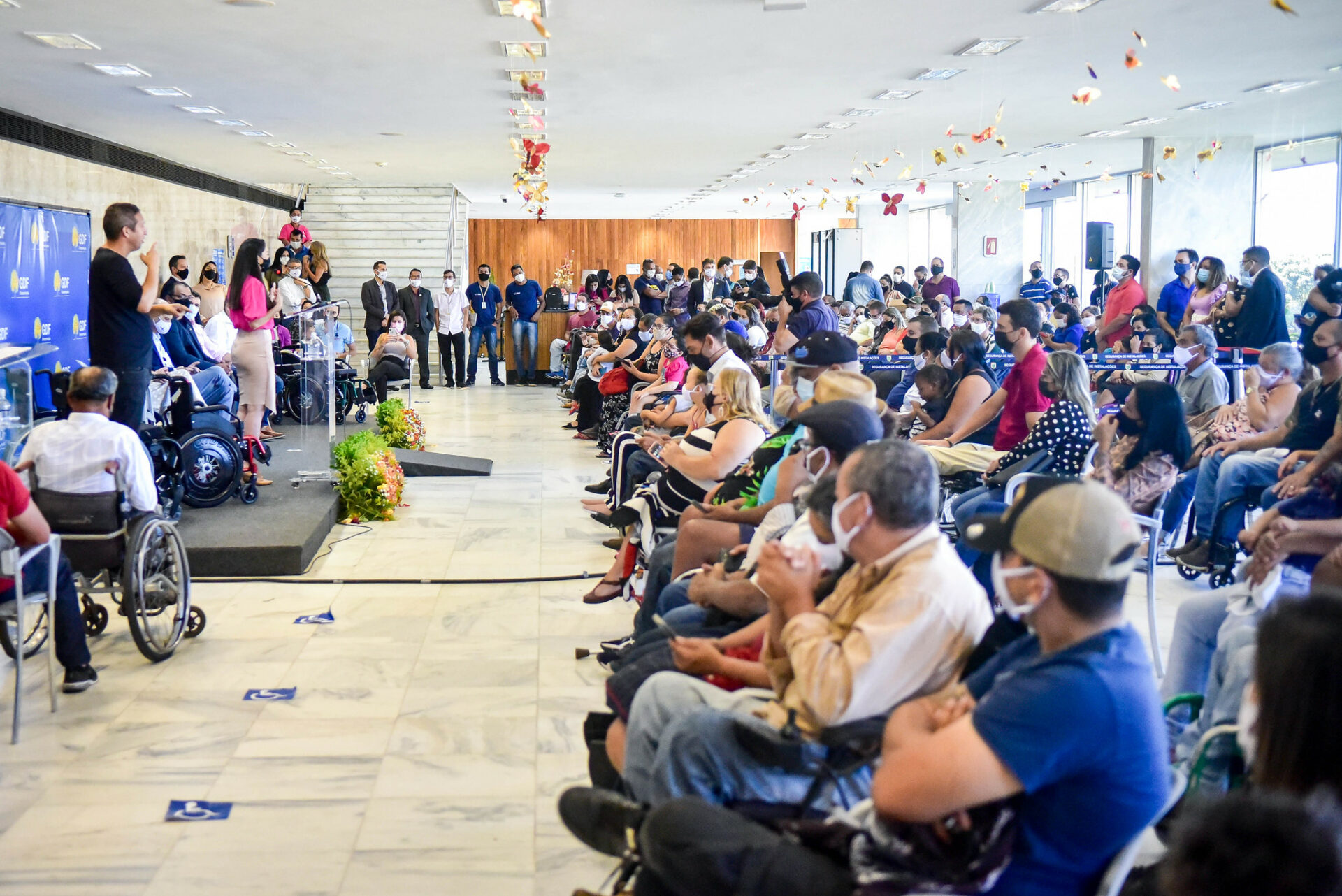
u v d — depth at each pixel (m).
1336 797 1.46
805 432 4.17
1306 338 7.09
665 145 14.27
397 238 20.73
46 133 11.67
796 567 2.46
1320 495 3.90
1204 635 3.41
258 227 20.02
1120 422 4.71
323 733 4.08
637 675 3.01
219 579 6.13
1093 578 1.83
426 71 9.07
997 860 1.83
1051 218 22.39
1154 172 14.02
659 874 2.06
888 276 18.31
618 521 5.59
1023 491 2.20
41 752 3.90
